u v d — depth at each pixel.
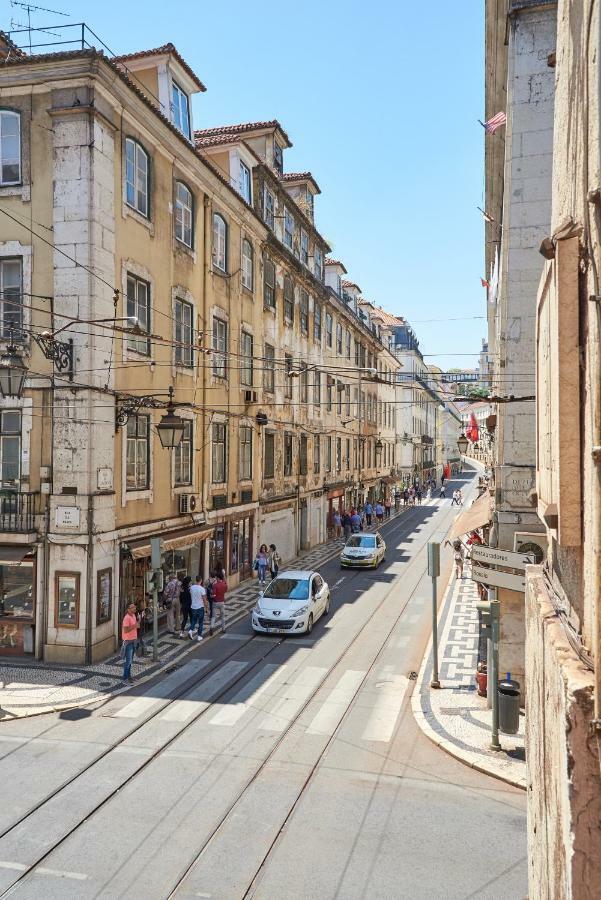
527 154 12.05
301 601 18.23
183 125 20.03
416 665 15.41
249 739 10.99
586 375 2.62
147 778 9.45
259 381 25.94
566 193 3.35
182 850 7.63
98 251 15.08
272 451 27.92
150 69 18.89
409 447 66.75
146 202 17.44
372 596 22.98
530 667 4.17
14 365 15.10
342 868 7.36
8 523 15.09
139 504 17.05
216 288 21.81
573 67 2.97
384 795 9.16
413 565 29.36
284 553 29.72
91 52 14.52
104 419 15.29
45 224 15.16
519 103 12.06
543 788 3.21
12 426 15.35
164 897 6.77
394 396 61.59
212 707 12.47
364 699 13.09
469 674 14.74
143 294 17.33
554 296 3.30
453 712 12.37
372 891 6.96
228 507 22.78
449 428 109.25
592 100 2.32
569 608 3.24
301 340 31.91
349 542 29.22
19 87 15.26
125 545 16.11
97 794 8.94
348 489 42.56
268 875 7.20
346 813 8.61
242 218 23.84
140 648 16.19
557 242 2.94
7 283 15.50
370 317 50.06
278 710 12.38
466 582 25.39
